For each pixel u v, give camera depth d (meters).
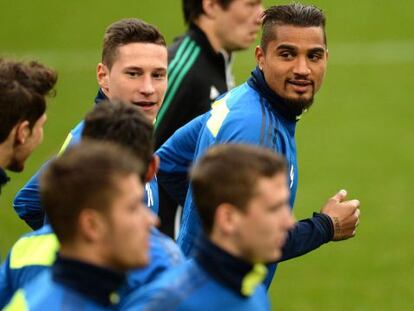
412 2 71.50
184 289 13.45
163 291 13.45
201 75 26.78
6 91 15.12
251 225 13.30
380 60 62.47
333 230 19.03
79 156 12.61
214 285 13.52
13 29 66.19
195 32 27.33
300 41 18.88
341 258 36.34
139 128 15.05
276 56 18.97
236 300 13.59
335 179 44.53
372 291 33.47
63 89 55.78
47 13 68.75
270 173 13.34
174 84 26.39
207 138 19.05
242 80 57.00
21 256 15.19
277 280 34.53
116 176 12.46
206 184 13.44
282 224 13.44
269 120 18.86
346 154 47.91
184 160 21.11
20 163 15.77
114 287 12.73
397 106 55.12
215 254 13.51
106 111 15.12
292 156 19.41
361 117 53.44
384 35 66.50
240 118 18.77
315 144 49.44
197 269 13.65
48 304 12.77
